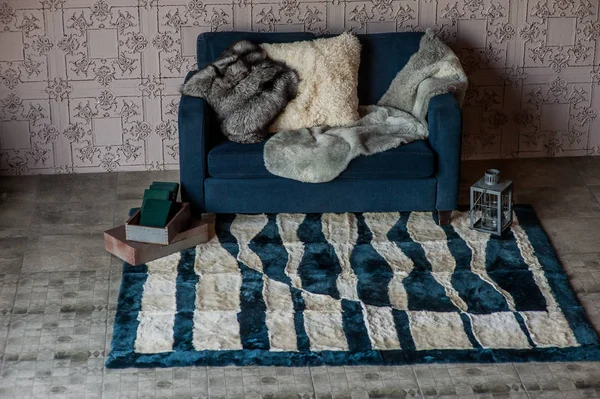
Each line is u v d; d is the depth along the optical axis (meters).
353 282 3.70
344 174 4.06
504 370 3.17
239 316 3.46
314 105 4.27
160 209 3.86
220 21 4.62
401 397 3.04
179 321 3.43
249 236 4.07
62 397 3.04
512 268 3.81
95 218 4.32
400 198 4.13
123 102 4.73
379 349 3.27
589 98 4.89
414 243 4.01
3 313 3.52
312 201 4.13
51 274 3.80
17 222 4.26
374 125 4.26
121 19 4.57
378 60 4.47
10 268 3.85
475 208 4.17
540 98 4.88
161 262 3.84
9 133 4.73
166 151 4.86
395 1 4.64
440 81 4.27
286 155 4.05
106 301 3.61
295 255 3.91
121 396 3.05
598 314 3.51
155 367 3.19
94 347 3.31
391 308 3.51
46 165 4.81
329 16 4.65
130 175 4.81
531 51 4.77
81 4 4.52
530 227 4.16
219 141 4.17
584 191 4.59
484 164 4.90
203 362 3.21
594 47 4.79
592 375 3.14
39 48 4.58
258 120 4.16
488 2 4.66
